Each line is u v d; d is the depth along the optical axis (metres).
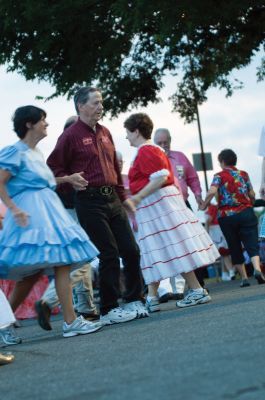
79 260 6.88
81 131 7.99
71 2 16.30
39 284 11.52
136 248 8.09
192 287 8.99
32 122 7.00
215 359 4.57
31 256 6.76
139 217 8.91
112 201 8.01
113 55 17.56
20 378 4.97
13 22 16.45
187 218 8.88
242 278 12.45
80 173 7.73
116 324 7.84
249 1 15.04
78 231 6.99
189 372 4.27
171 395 3.75
